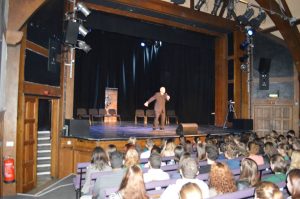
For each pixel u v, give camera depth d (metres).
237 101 11.66
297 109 10.38
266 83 11.16
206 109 14.44
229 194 2.47
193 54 14.58
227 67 12.18
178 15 9.79
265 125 11.11
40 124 9.46
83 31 6.93
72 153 7.30
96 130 8.85
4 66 4.95
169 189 2.67
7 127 5.46
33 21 6.27
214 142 5.72
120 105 13.12
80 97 12.09
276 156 3.34
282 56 10.85
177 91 14.20
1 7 4.49
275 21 9.35
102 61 12.63
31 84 6.17
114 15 10.00
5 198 5.31
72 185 6.30
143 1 9.12
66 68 8.02
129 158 3.58
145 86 13.71
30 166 6.27
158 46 13.81
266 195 1.91
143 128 9.87
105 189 3.02
